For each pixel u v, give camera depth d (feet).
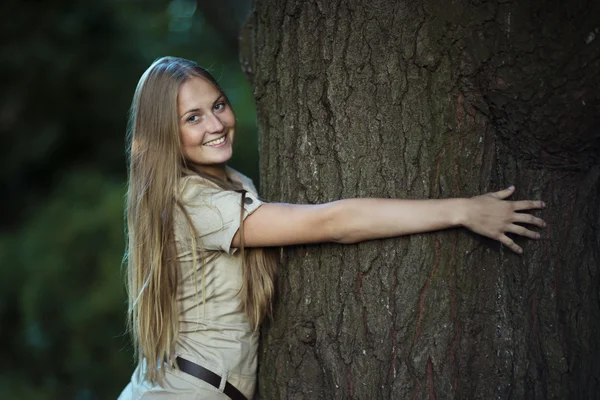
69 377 20.40
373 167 7.62
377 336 7.66
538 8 6.83
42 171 30.07
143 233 8.07
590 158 7.50
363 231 7.41
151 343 8.11
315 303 7.97
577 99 6.91
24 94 28.48
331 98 7.73
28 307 20.74
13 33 28.32
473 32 7.13
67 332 20.33
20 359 21.68
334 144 7.77
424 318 7.56
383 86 7.54
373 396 7.69
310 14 7.77
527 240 7.72
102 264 20.75
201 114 7.93
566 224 7.71
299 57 7.89
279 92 8.13
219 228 7.71
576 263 7.72
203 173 8.29
